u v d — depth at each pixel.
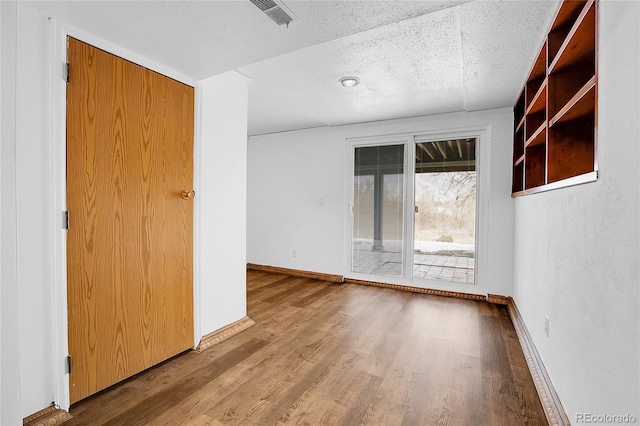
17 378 0.99
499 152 3.34
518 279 2.85
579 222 1.30
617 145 0.97
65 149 1.53
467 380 1.88
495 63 2.26
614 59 0.99
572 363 1.34
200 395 1.71
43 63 1.45
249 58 1.90
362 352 2.23
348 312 3.07
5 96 0.96
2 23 0.97
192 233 2.26
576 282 1.32
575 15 1.59
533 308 2.16
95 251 1.67
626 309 0.91
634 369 0.86
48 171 1.47
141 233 1.91
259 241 5.06
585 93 1.22
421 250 3.87
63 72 1.51
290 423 1.50
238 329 2.57
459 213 3.69
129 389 1.75
